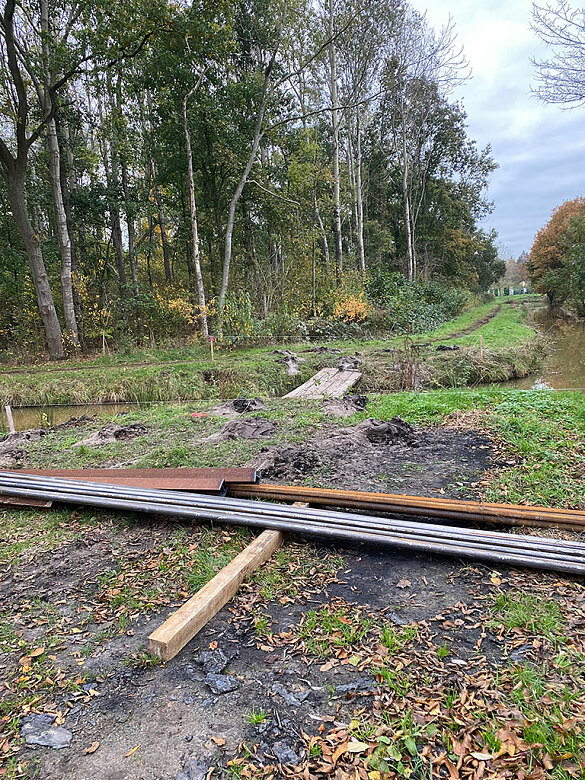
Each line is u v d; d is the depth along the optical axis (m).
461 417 7.14
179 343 18.81
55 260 22.14
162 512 4.02
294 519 3.76
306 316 20.72
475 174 40.56
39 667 2.52
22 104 15.05
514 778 1.75
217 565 3.38
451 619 2.71
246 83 19.06
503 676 2.23
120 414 9.44
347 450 5.80
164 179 20.91
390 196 38.28
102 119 19.34
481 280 50.75
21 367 15.73
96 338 19.73
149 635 2.71
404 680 2.25
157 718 2.15
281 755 1.92
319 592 3.04
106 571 3.45
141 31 14.48
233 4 16.62
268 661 2.46
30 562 3.63
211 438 6.67
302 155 21.75
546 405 7.16
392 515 4.06
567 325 26.72
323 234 22.53
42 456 6.43
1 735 2.11
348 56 24.30
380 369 13.00
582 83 9.33
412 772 1.80
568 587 2.92
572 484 4.39
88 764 1.94
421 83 28.53
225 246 18.91
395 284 23.59
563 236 33.72
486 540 3.34
